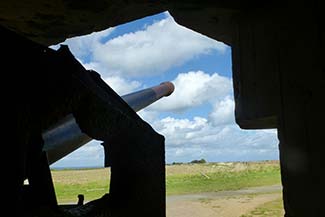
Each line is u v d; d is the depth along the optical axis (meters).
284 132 3.36
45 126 2.52
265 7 3.68
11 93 2.32
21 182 2.29
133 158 3.39
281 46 3.43
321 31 2.93
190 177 26.02
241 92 4.08
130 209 3.29
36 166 2.57
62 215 2.63
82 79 2.84
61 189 19.39
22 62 2.41
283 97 3.38
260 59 3.74
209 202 14.98
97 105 2.94
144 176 3.45
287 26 3.34
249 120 3.92
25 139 2.36
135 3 3.98
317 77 2.98
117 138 3.28
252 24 3.90
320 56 2.94
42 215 2.46
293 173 3.24
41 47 2.58
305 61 3.11
